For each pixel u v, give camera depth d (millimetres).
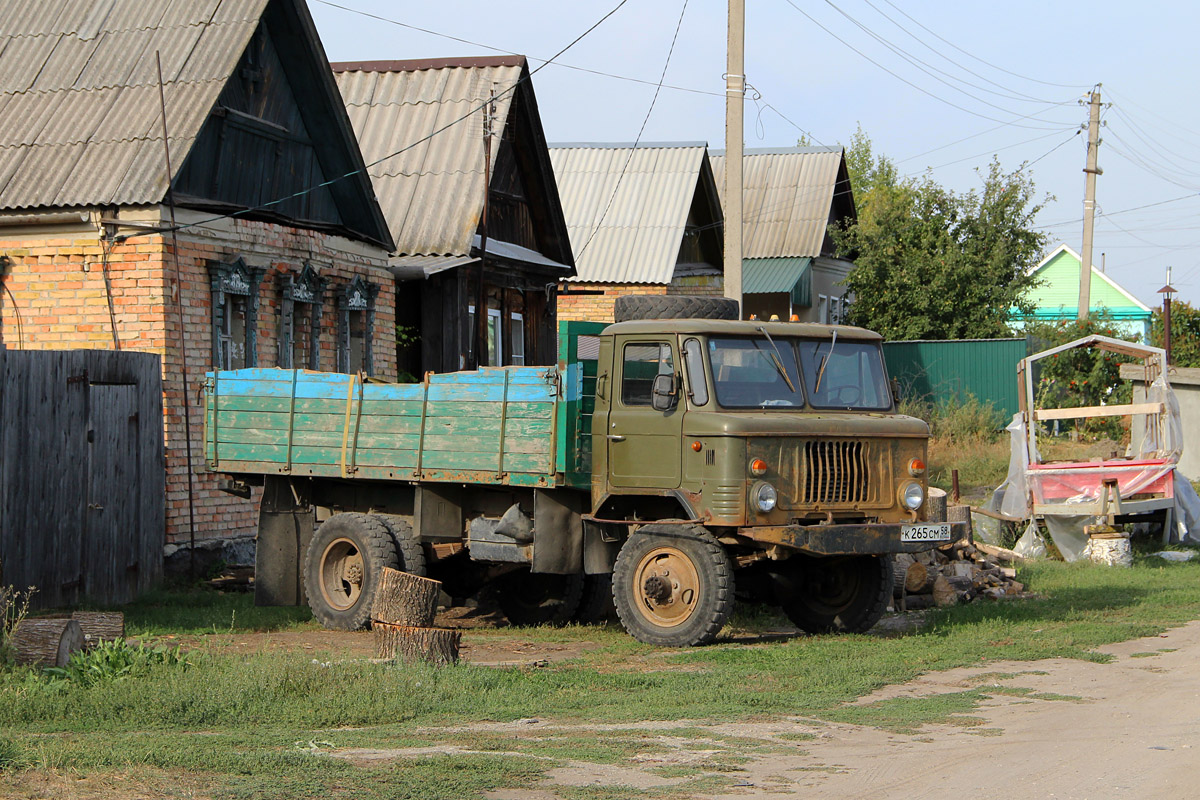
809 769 8258
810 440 13422
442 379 14898
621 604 13750
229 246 19688
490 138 27609
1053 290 83312
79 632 11523
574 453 14102
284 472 16188
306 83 22328
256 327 20469
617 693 10883
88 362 16016
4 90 20016
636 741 9008
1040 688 11359
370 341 24547
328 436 15812
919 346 42188
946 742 9125
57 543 15320
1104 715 10102
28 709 9484
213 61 19750
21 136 19094
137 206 17953
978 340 41531
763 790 7711
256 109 21312
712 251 45375
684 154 42656
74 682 10430
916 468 14141
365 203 24141
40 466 15031
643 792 7594
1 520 14305
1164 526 23359
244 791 7230
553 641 14375
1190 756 8516
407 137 29578
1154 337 52719
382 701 10086
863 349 14633
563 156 43656
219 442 16797
